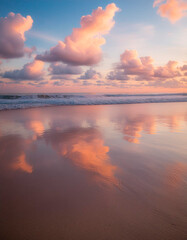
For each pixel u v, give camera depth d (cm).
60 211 157
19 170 242
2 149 333
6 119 704
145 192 187
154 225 140
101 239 127
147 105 1449
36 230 136
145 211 156
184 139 398
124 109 1117
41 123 614
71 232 134
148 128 522
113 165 258
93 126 558
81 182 209
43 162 271
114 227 138
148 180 213
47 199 175
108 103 1677
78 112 957
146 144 362
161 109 1098
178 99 2034
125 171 238
